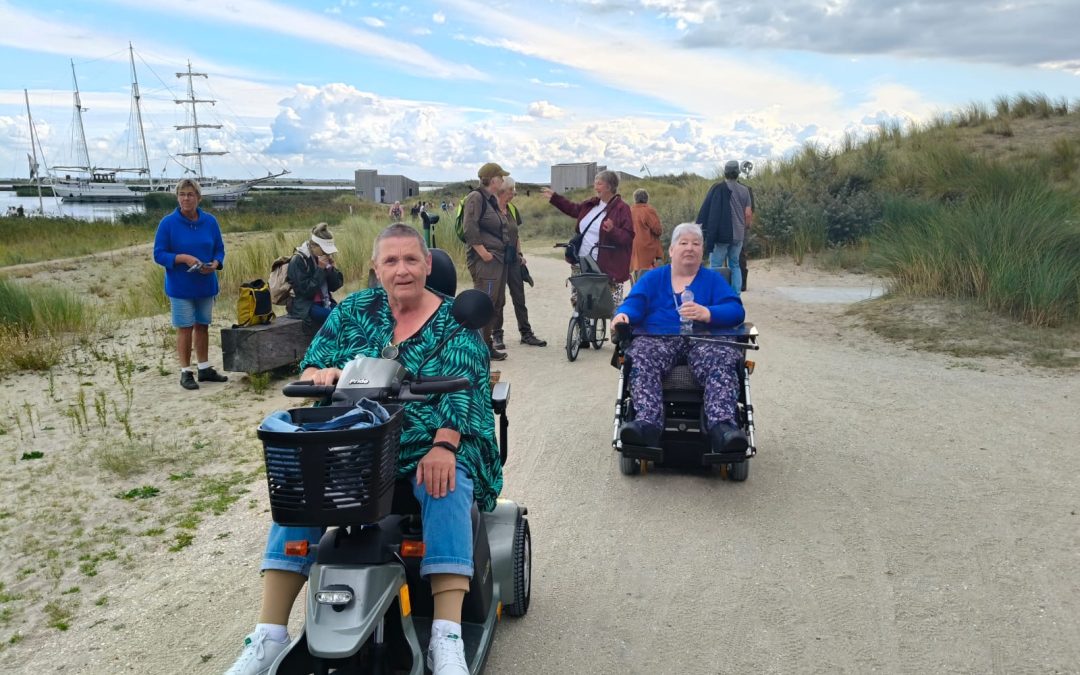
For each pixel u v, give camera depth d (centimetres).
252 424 712
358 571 262
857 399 739
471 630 330
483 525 333
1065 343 896
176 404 777
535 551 459
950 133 2441
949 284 1123
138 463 612
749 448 526
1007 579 412
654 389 538
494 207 925
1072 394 727
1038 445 602
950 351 907
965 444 611
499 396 362
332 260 900
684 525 489
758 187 2056
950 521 481
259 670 274
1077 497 508
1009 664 342
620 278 999
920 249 1201
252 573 441
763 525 485
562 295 1489
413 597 313
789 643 363
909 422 668
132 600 415
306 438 242
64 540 488
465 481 306
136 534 495
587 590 415
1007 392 742
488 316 320
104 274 1984
